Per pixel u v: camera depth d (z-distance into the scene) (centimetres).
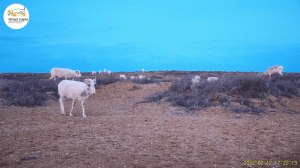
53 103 1351
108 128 729
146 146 558
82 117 903
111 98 1452
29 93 1398
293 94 1286
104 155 489
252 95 1184
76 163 441
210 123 798
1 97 1243
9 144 545
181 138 627
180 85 1365
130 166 433
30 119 829
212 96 1163
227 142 591
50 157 470
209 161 464
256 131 689
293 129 703
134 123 811
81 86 892
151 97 1348
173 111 1049
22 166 421
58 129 697
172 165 442
